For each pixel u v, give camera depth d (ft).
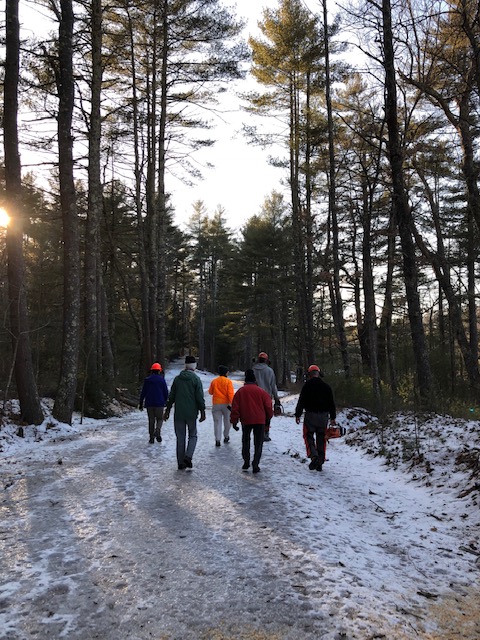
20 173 35.40
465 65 24.18
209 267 186.70
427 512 16.94
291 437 35.06
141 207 70.64
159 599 9.86
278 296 130.21
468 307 74.54
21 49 35.65
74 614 9.25
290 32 58.80
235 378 156.35
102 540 13.21
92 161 44.83
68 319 38.91
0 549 12.53
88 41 43.52
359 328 81.05
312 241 61.72
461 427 26.61
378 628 8.91
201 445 30.14
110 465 23.35
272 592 10.19
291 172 66.13
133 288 103.09
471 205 26.30
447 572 11.82
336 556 12.27
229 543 13.01
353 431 36.52
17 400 41.14
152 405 30.78
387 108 29.50
